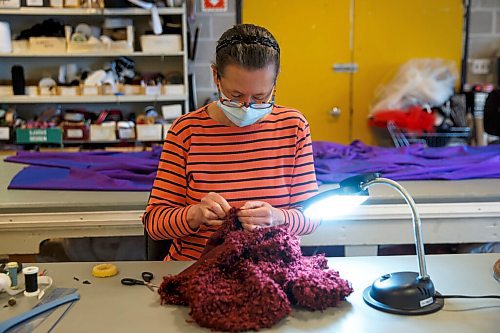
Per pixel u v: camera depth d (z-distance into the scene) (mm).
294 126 1530
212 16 4387
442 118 4191
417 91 4188
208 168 1504
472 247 2357
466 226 2146
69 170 2559
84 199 2131
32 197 2152
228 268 1207
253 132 1518
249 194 1499
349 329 1079
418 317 1124
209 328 1082
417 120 4133
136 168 2543
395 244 2199
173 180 1523
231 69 1353
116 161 2668
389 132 4523
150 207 1503
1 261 1482
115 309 1172
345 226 2117
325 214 1260
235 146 1513
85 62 4305
